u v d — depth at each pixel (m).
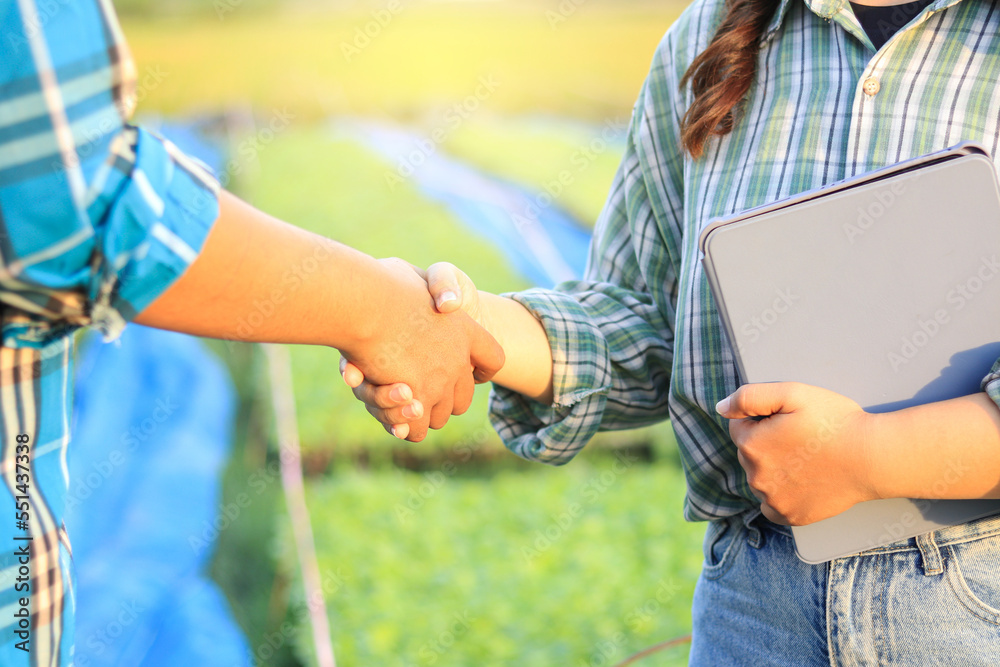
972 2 1.14
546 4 29.47
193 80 27.50
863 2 1.21
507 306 1.47
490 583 4.54
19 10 0.78
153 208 0.84
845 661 1.11
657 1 25.92
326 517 5.23
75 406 6.32
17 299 0.82
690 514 1.38
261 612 4.26
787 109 1.24
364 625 4.18
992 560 1.04
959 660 1.04
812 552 1.10
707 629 1.36
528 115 22.30
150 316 0.92
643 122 1.49
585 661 3.84
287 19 35.31
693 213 1.33
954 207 1.03
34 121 0.78
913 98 1.14
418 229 12.51
